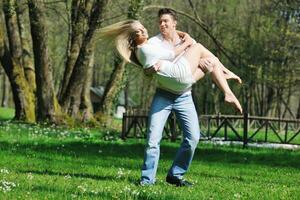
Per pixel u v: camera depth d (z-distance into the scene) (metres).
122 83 37.97
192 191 9.20
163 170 13.63
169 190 9.02
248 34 61.03
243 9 65.06
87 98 36.34
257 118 27.59
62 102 35.41
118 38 9.37
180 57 9.31
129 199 7.79
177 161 9.82
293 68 51.56
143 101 90.69
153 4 41.50
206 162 17.86
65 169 12.76
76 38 37.00
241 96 78.06
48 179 9.93
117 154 18.64
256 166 17.50
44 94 34.28
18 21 37.84
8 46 40.69
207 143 27.28
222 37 63.97
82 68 34.88
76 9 37.19
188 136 9.59
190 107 9.56
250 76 54.34
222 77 9.34
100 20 34.12
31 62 38.34
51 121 34.31
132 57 9.44
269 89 72.19
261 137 35.84
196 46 9.45
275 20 57.69
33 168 12.73
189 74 9.24
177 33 9.55
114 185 9.35
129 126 27.81
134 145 22.91
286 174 15.41
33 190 8.42
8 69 37.50
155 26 46.94
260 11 59.97
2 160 14.37
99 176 11.27
